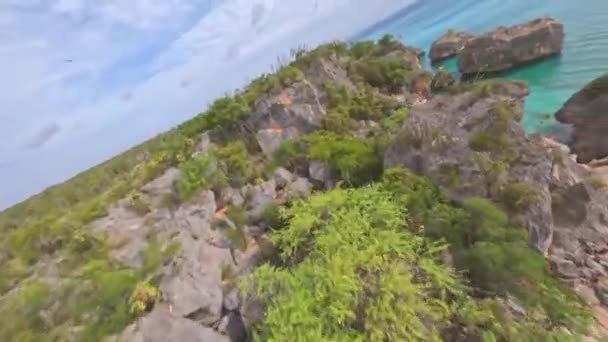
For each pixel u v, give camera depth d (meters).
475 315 11.36
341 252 12.88
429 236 13.59
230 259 15.55
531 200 13.80
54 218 22.72
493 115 16.17
